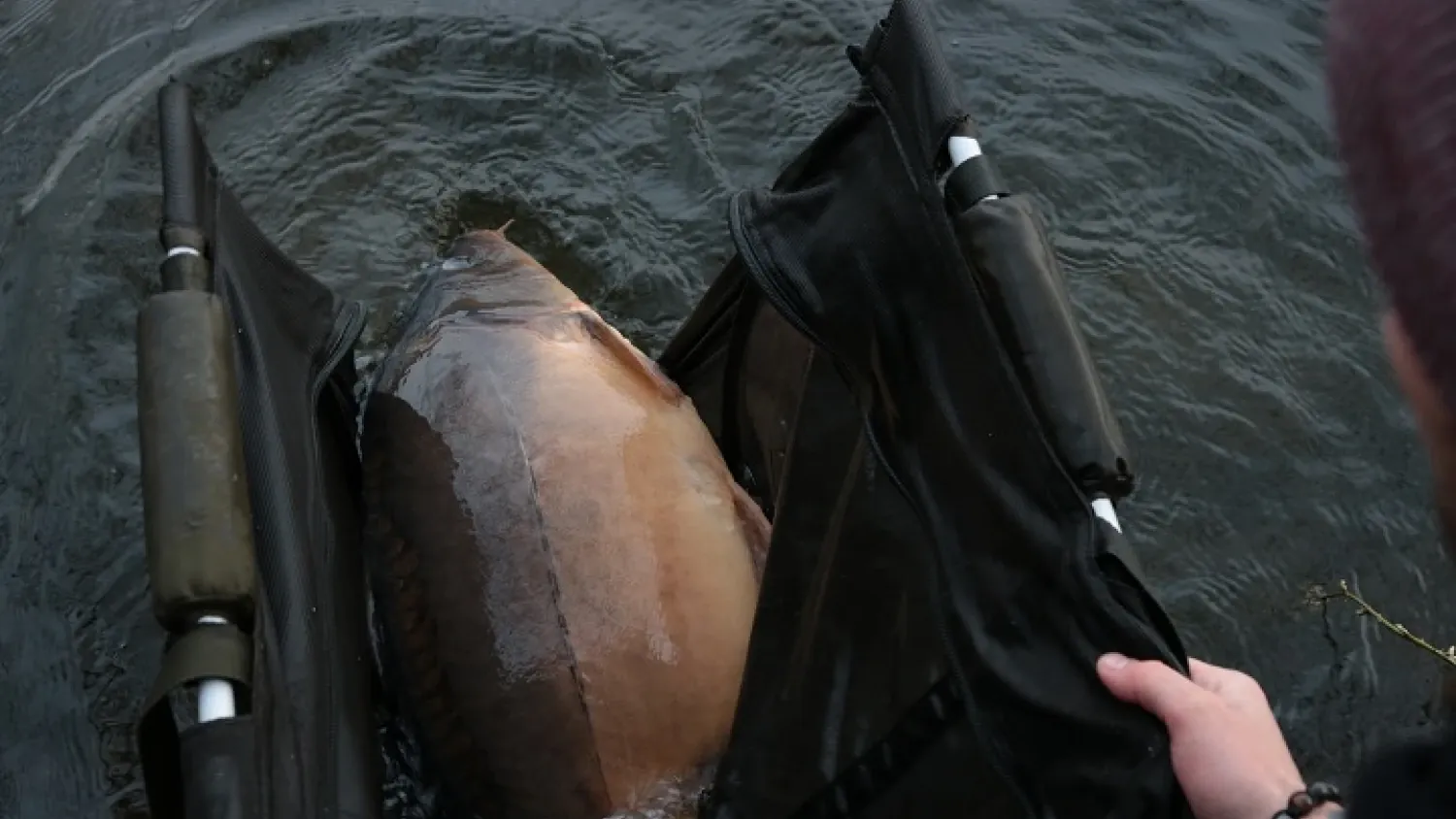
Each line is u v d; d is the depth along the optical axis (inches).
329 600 89.6
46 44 166.7
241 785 66.3
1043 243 78.1
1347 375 142.8
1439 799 31.9
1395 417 139.6
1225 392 141.9
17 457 133.2
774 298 91.0
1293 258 151.3
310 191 157.0
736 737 93.6
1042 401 72.8
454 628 103.1
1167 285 149.5
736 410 116.1
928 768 81.7
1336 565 130.8
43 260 147.5
